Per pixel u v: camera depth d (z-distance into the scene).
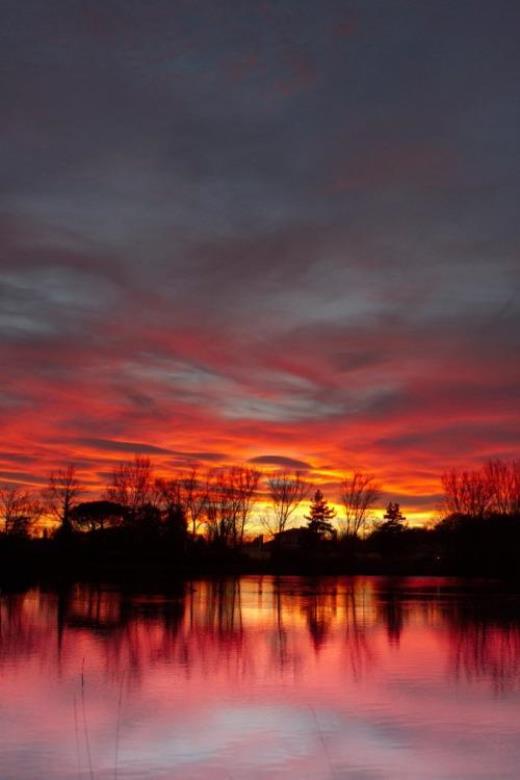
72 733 16.75
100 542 107.94
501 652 29.08
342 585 79.31
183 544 113.12
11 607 47.31
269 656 27.95
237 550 119.94
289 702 19.91
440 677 23.62
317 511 144.38
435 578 96.81
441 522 121.31
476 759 15.04
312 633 35.41
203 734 16.73
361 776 14.04
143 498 128.88
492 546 99.69
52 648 29.23
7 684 22.02
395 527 148.00
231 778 13.87
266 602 54.69
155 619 41.06
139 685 22.09
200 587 73.94
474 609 48.62
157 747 15.75
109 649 29.20
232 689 21.61
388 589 71.25
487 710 19.05
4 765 14.54
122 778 13.84
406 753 15.44
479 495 112.44
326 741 16.22
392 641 32.38
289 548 133.25
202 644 31.12
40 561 101.25
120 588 68.44
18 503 113.75
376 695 20.83
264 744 16.02
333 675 23.98
